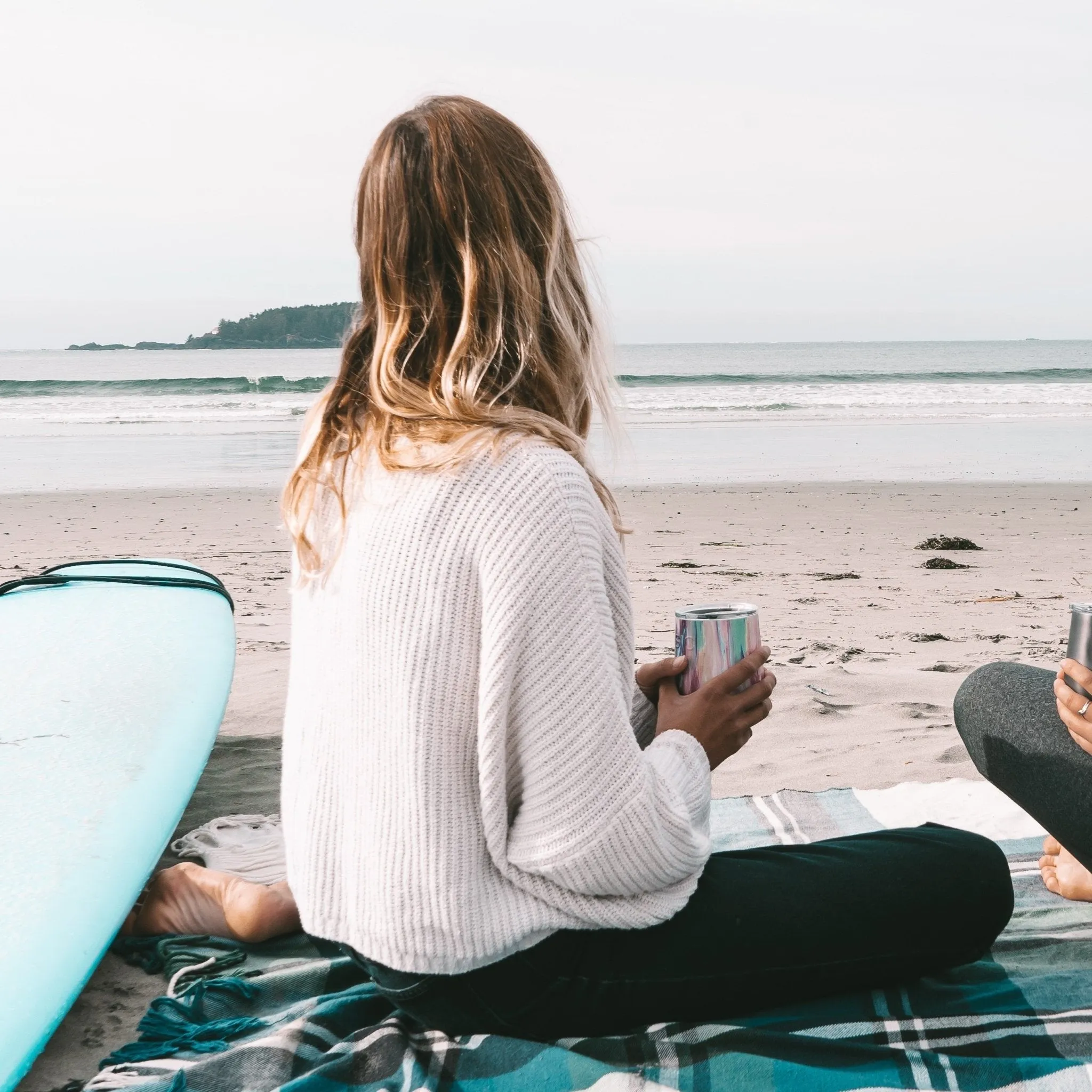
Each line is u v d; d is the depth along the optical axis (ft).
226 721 13.12
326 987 6.91
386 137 5.15
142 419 76.38
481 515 4.62
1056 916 7.42
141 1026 6.42
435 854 4.80
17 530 32.78
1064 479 46.16
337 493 5.01
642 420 75.56
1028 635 18.89
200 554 28.76
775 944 5.54
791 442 61.46
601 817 4.73
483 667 4.62
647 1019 5.55
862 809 9.65
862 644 18.11
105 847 7.22
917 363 226.38
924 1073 5.55
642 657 17.12
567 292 5.32
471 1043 5.70
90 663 10.59
